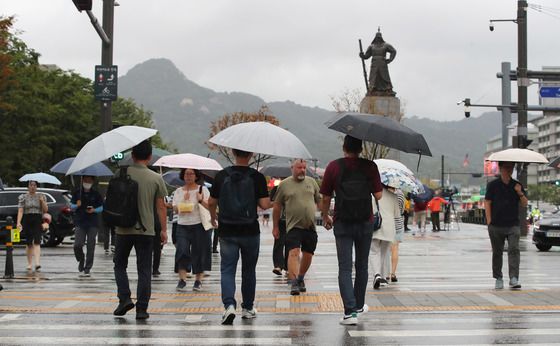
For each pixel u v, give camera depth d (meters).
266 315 10.05
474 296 11.86
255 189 9.39
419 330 8.82
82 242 16.00
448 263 19.80
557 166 21.78
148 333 8.62
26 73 48.78
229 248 9.37
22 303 11.05
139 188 9.52
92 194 15.95
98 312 10.20
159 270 17.64
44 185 46.94
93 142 9.63
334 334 8.56
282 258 15.88
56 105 54.41
